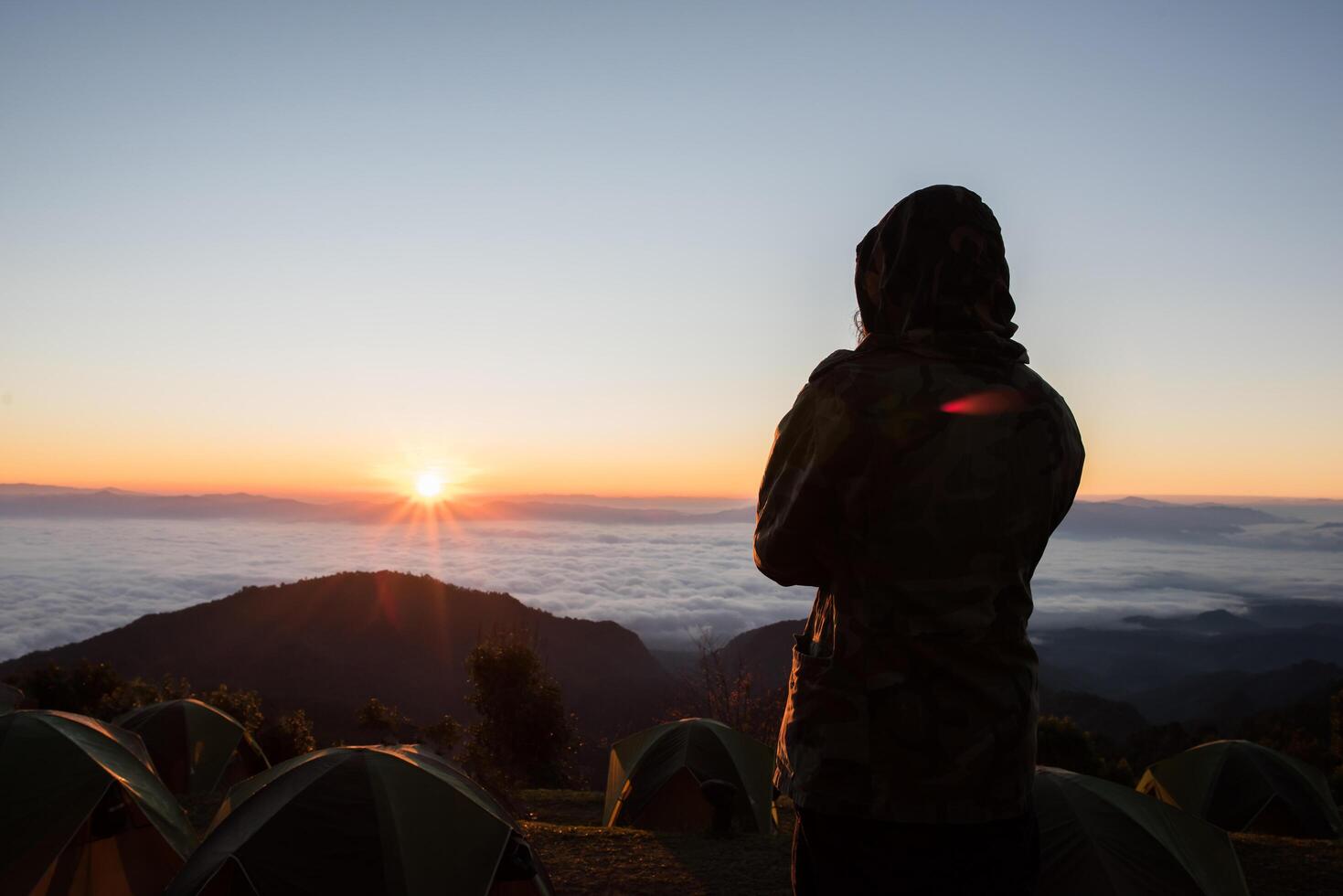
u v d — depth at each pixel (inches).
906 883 53.9
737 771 444.8
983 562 55.7
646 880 254.8
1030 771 56.9
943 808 53.6
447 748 926.4
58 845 219.1
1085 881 236.4
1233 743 446.0
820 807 56.7
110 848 233.3
